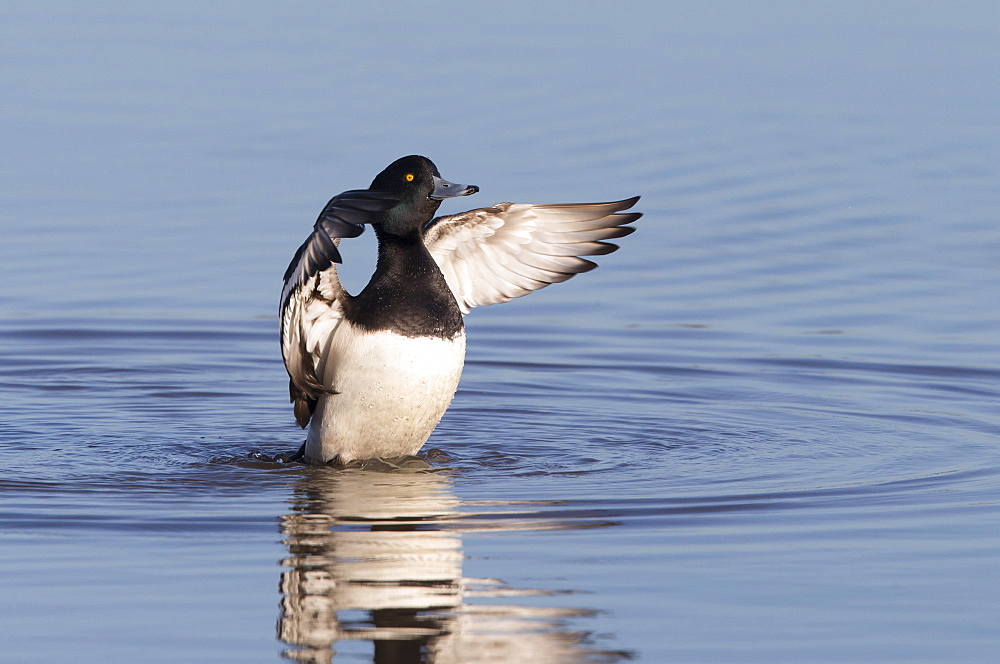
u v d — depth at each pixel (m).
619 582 7.35
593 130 21.69
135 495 9.14
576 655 6.43
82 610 6.98
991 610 6.99
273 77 24.62
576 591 7.23
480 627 6.73
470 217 10.44
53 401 12.37
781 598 7.14
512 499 9.04
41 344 13.98
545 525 8.42
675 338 14.41
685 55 27.25
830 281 16.11
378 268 9.80
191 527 8.36
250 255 16.59
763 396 12.60
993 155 21.06
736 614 6.94
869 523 8.45
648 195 18.97
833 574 7.50
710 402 12.45
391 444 10.02
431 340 9.65
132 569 7.57
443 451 10.60
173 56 25.89
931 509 8.77
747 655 6.45
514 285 10.88
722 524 8.45
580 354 14.02
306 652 6.45
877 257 16.94
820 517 8.59
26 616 6.90
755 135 21.89
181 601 7.09
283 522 8.46
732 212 18.59
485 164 19.58
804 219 18.41
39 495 9.10
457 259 10.73
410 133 21.14
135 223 17.59
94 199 18.44
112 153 20.33
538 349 14.20
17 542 8.04
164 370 13.44
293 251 16.69
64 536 8.16
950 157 20.98
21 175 19.30
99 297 15.24
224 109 22.61
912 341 14.13
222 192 18.67
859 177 20.12
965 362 13.46
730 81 25.19
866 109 23.55
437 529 8.32
